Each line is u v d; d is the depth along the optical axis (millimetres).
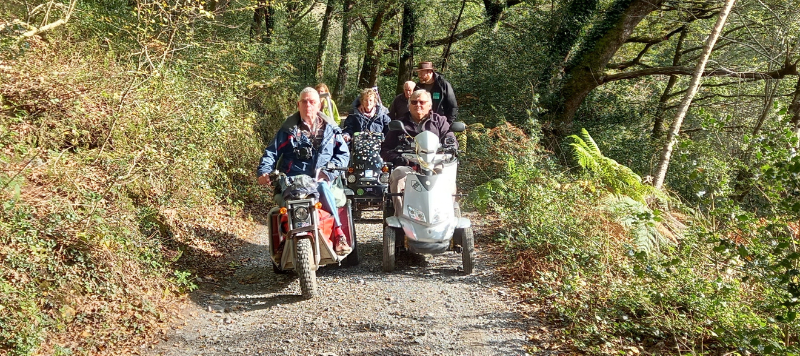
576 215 7312
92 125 6891
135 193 6922
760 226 5242
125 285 5473
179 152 7555
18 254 4848
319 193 6105
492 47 16281
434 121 7438
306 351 4766
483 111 15414
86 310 5004
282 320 5398
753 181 5133
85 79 7250
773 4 15555
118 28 9000
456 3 21281
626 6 16594
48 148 6496
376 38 22156
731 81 20109
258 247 7914
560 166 11516
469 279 6355
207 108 8500
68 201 5645
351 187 8156
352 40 24969
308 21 23531
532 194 7902
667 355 4707
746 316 4949
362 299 5836
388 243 6551
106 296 5234
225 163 9438
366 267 6867
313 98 6223
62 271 5070
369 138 8320
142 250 6004
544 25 16719
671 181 13516
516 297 5820
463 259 6480
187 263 6742
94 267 5312
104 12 9547
